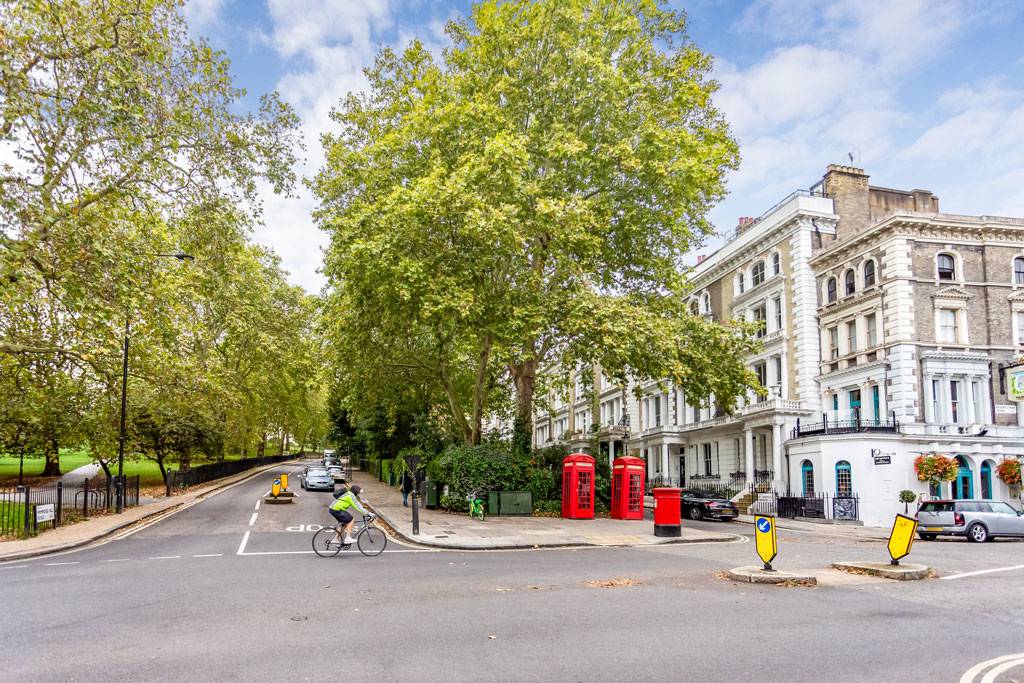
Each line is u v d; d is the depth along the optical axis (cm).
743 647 771
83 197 1978
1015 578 1308
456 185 2286
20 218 1791
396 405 3844
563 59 2634
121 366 2775
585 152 2619
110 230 1983
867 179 4000
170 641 798
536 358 2912
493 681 648
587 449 3116
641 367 2605
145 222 2172
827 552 1806
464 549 1802
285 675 665
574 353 2614
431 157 2633
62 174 1889
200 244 2434
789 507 3359
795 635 827
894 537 1359
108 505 2789
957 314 3362
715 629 857
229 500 3497
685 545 1950
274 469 7669
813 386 3753
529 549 1823
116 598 1070
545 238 2659
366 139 2923
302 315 5475
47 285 1920
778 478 3656
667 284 2930
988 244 3422
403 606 1004
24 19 1806
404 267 2302
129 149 2012
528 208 2541
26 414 3034
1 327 2127
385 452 5525
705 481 4506
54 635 829
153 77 2064
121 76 1880
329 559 1572
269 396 5850
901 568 1309
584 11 2755
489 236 2323
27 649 764
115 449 3325
